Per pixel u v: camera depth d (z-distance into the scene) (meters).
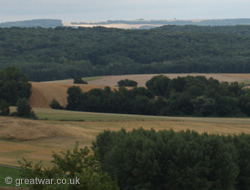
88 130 193.25
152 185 99.44
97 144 121.38
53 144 161.38
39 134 174.50
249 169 108.25
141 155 99.50
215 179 101.06
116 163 102.56
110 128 199.50
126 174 101.44
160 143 102.81
